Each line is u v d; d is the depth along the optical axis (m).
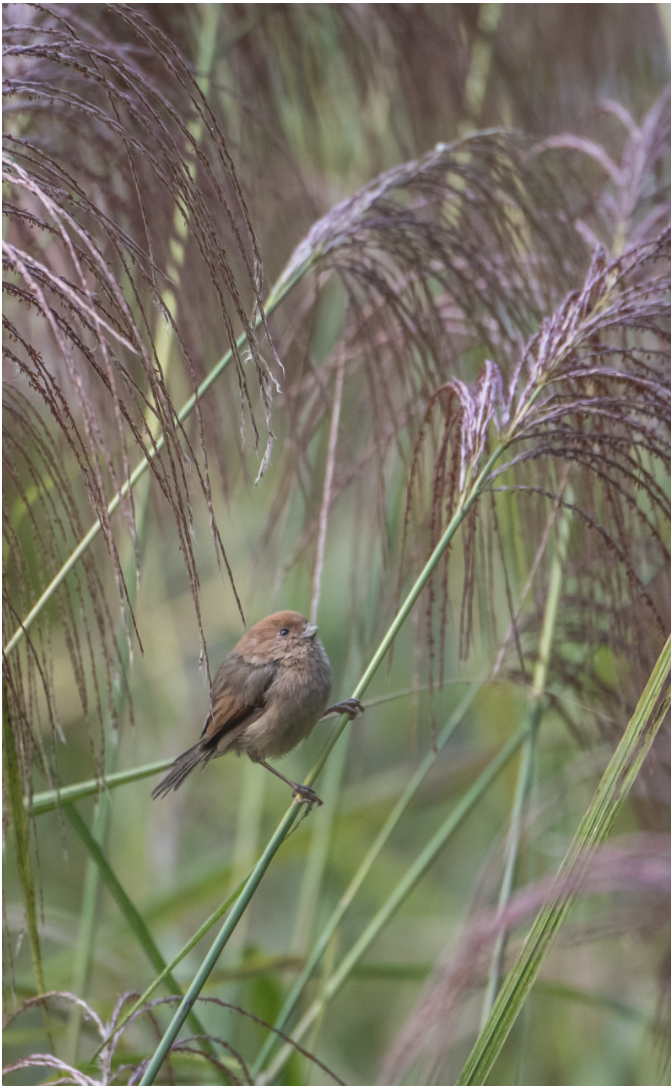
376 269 6.37
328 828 6.51
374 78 6.52
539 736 6.55
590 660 6.42
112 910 6.64
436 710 6.73
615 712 6.42
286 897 6.70
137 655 6.66
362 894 6.66
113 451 6.39
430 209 6.45
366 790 6.60
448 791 6.59
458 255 6.39
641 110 6.62
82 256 6.22
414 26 6.50
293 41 6.50
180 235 6.39
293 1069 6.39
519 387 6.39
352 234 6.37
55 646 6.57
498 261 6.39
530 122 6.55
